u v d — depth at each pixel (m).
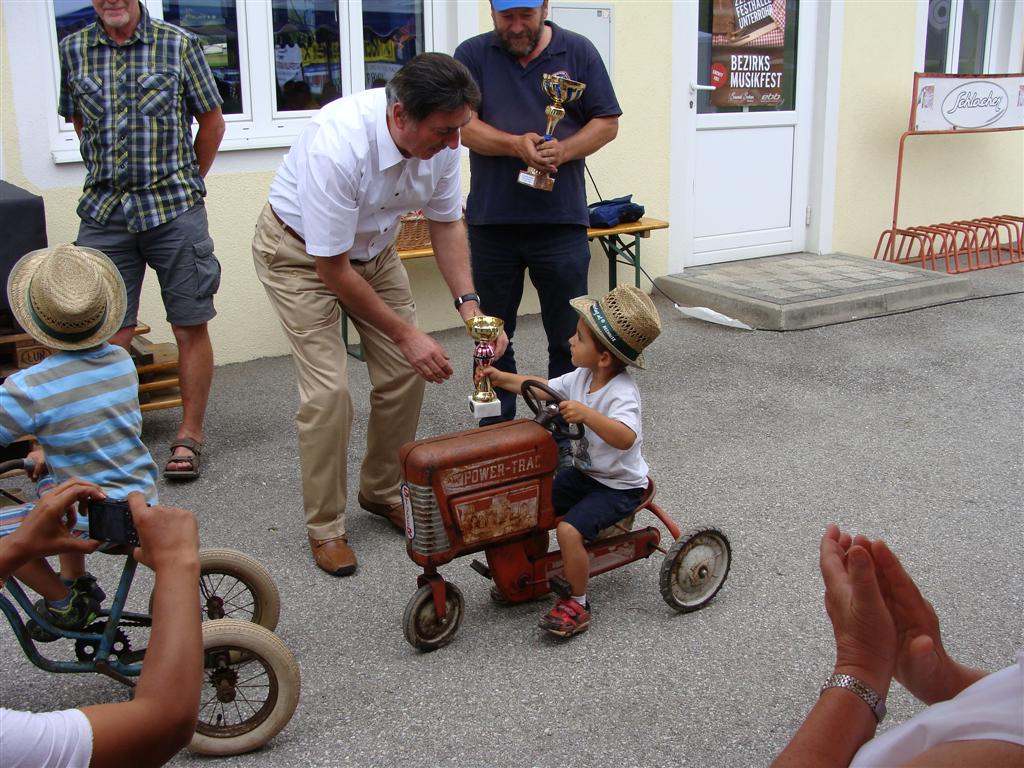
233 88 5.95
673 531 3.40
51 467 2.75
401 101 3.19
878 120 8.51
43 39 5.27
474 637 3.29
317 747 2.75
